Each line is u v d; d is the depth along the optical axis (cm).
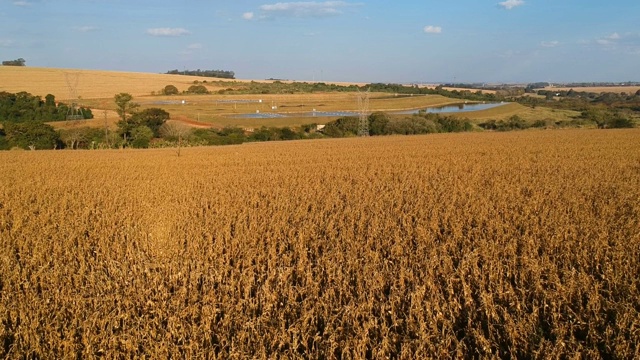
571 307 659
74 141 5400
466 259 822
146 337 588
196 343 557
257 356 551
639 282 717
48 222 1220
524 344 570
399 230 1027
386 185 1753
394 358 548
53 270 820
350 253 878
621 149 2947
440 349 550
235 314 645
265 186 1825
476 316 640
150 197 1594
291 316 650
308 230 1054
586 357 543
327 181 1909
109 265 860
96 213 1308
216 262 866
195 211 1330
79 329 606
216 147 4678
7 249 955
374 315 655
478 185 1686
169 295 714
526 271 762
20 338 588
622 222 1055
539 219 1121
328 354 553
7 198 1575
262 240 990
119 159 3231
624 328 575
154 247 966
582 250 860
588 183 1617
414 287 707
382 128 7000
